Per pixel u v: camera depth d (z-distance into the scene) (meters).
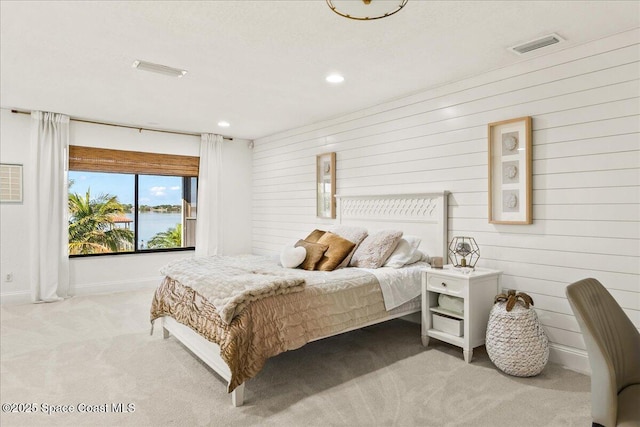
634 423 1.28
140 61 3.08
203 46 2.79
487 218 3.30
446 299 3.13
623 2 2.19
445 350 3.18
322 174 5.07
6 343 3.27
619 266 2.59
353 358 3.01
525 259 3.05
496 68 3.21
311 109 4.52
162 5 2.23
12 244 4.64
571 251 2.80
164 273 3.37
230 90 3.82
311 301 2.65
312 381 2.59
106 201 5.44
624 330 1.56
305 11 2.29
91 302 4.73
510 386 2.51
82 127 5.10
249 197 6.58
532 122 3.00
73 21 2.42
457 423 2.07
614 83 2.60
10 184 4.61
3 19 2.39
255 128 5.63
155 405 2.25
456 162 3.53
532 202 3.00
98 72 3.33
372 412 2.19
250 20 2.40
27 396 2.35
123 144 5.43
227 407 2.23
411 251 3.59
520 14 2.32
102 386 2.48
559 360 2.87
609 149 2.62
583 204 2.74
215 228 6.15
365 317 2.96
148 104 4.36
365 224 4.42
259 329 2.33
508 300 2.73
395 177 4.10
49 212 4.75
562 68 2.85
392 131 4.13
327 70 3.26
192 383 2.54
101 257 5.31
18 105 4.43
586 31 2.55
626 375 1.52
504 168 3.16
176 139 5.89
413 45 2.76
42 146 4.71
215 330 2.35
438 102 3.68
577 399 2.33
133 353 3.06
